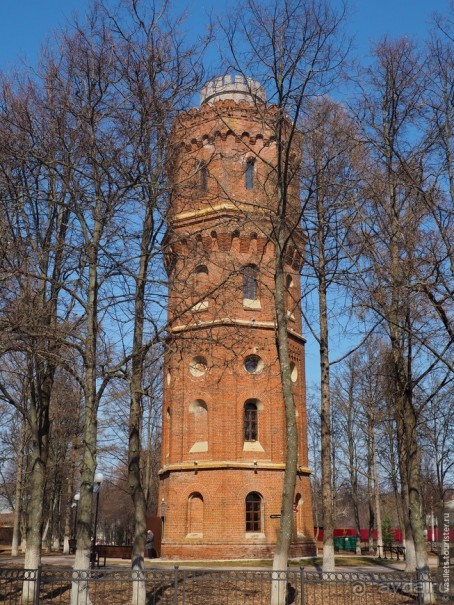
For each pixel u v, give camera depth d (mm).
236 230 31406
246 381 31828
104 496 84250
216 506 30094
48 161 17062
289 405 17844
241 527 29891
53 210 19438
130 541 69188
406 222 18188
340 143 20453
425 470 51938
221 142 33125
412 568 26109
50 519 53562
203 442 31688
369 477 48781
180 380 32500
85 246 16812
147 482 45812
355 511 51625
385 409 36219
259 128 33219
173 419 32281
